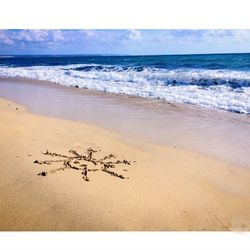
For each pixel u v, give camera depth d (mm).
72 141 5000
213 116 6434
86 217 3127
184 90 8922
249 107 6875
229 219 3230
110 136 5340
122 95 8938
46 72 14531
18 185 3570
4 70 15898
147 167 4133
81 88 10461
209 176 3945
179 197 3471
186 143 5023
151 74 10516
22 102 8492
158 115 6684
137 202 3344
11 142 4832
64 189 3490
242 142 5008
